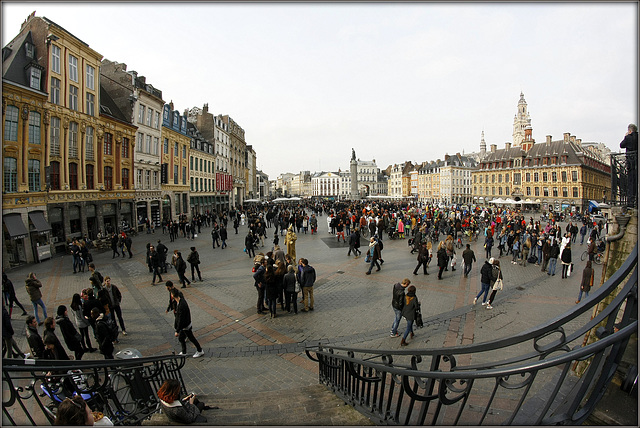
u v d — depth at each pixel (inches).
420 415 121.5
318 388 235.8
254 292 491.5
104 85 1300.4
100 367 160.2
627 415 102.0
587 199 2672.2
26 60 826.8
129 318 399.5
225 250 843.4
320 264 657.6
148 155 1395.2
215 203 2239.2
